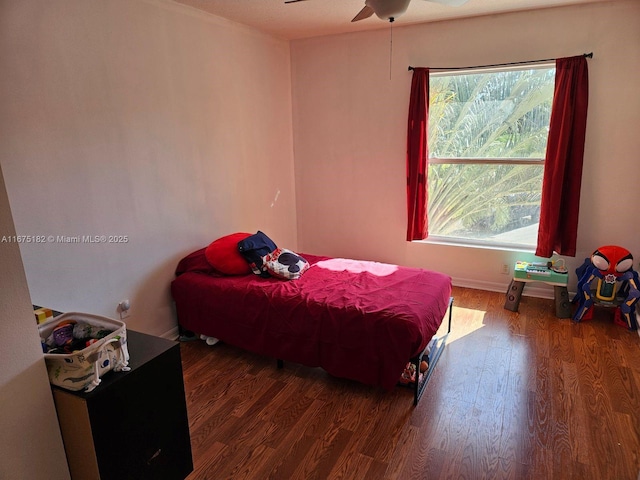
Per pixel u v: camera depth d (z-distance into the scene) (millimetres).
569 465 1935
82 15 2324
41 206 2215
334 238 4664
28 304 1403
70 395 1448
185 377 2711
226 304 2855
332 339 2498
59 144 2271
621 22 3158
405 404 2406
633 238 3461
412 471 1923
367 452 2045
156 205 2951
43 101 2172
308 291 2787
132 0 2615
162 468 1753
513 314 3531
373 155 4238
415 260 4320
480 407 2359
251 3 2992
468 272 4109
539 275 3445
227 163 3617
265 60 3988
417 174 3943
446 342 3082
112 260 2668
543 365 2760
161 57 2867
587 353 2891
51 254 2295
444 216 4188
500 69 3605
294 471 1937
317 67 4266
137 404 1604
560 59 3314
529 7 3301
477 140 3889
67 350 1582
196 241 3365
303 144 4543
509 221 3938
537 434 2137
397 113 4039
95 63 2422
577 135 3332
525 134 3703
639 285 3154
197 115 3234
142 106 2760
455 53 3709
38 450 1476
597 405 2348
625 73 3219
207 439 2146
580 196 3527
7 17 1981
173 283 3090
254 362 2893
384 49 3945
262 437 2158
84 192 2436
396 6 2154
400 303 2562
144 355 1662
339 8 3166
